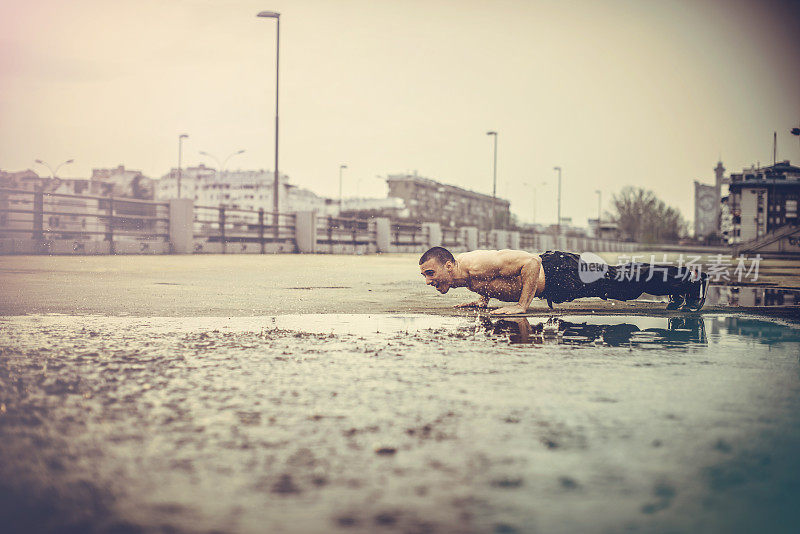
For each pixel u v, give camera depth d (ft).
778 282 45.39
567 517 5.65
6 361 12.98
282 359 13.43
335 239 121.29
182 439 7.87
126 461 7.07
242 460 7.11
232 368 12.43
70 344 15.17
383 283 37.47
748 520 5.61
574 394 10.34
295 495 6.13
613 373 12.07
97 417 8.87
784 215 293.43
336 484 6.40
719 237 353.92
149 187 404.98
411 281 39.37
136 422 8.63
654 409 9.39
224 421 8.68
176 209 84.53
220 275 42.32
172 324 18.89
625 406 9.56
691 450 7.48
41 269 44.39
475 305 23.89
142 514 5.70
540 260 22.80
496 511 5.77
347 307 24.13
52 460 7.09
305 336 16.70
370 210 370.53
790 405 9.63
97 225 76.13
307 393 10.36
